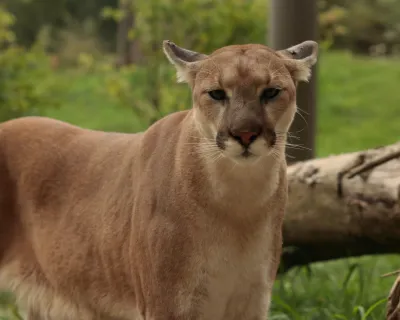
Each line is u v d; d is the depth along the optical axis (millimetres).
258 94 3775
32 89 10133
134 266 4176
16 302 5105
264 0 10094
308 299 6215
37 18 26672
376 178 5578
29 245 4820
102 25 28406
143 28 10695
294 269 7023
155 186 4074
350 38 24969
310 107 6711
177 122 4223
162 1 10289
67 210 4621
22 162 4840
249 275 4027
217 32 10125
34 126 4953
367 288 6180
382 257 7695
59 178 4707
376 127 15969
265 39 10133
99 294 4492
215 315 4039
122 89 11234
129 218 4262
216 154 3828
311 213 5832
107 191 4445
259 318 4133
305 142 6695
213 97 3840
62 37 26297
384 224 5562
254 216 3941
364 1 24547
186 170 3945
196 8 10211
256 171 3855
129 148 4477
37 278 4809
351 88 19219
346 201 5668
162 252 3963
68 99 19000
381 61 22641
